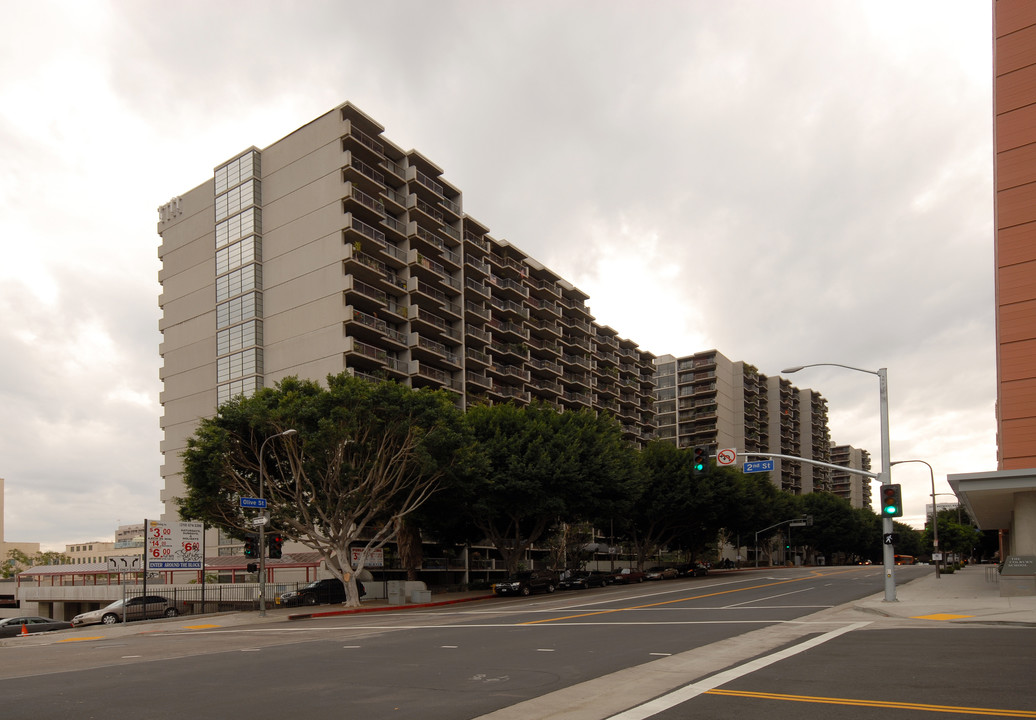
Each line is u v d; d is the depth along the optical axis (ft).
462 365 249.55
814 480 568.00
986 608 77.56
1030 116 128.57
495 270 292.61
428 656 51.21
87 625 121.08
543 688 37.37
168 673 46.47
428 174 256.52
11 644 80.07
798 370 103.30
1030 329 122.01
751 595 117.29
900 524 545.44
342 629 79.56
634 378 399.03
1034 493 106.01
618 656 48.75
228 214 242.99
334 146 221.05
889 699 31.91
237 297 234.38
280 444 124.67
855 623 68.28
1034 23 131.54
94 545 547.90
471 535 186.70
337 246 214.69
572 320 342.85
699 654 49.19
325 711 32.60
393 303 234.17
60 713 33.60
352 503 125.90
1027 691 33.01
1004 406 122.31
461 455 128.88
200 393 240.53
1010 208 127.65
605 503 173.47
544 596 146.30
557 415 174.60
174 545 121.08
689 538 275.18
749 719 28.86
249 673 45.24
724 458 103.30
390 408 120.37
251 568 108.58
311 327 216.74
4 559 536.83
